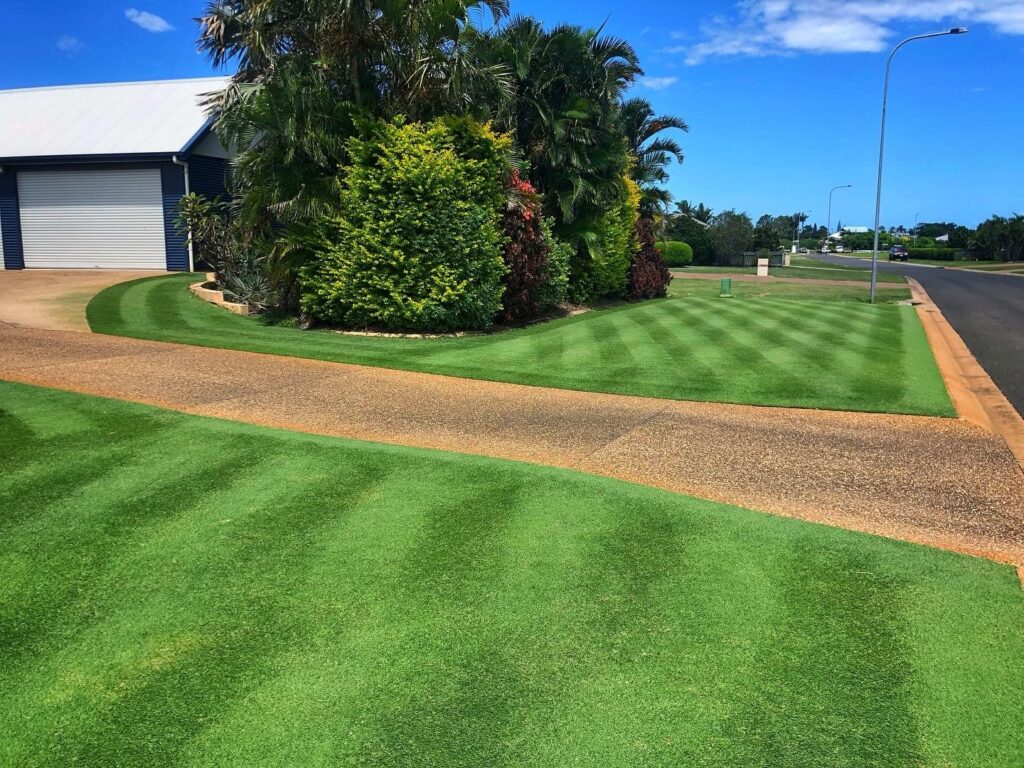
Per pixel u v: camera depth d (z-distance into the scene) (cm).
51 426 626
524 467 552
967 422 739
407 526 440
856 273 4809
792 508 489
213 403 732
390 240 1231
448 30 1263
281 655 311
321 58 1285
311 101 1230
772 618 342
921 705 281
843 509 489
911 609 352
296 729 266
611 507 475
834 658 311
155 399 735
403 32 1249
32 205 2392
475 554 404
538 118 1719
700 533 436
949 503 505
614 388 866
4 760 251
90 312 1288
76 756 253
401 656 311
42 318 1220
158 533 425
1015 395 952
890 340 1309
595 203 1839
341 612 344
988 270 5641
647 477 548
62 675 297
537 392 841
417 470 540
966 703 283
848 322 1560
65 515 447
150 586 366
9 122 2495
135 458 552
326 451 579
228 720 271
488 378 908
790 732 267
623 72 1903
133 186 2311
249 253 1464
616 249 1964
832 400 820
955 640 326
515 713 276
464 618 340
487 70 1373
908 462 600
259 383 830
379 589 366
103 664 304
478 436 651
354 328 1319
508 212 1402
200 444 589
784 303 2025
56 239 2391
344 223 1241
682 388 871
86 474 516
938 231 13538
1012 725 270
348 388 827
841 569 392
